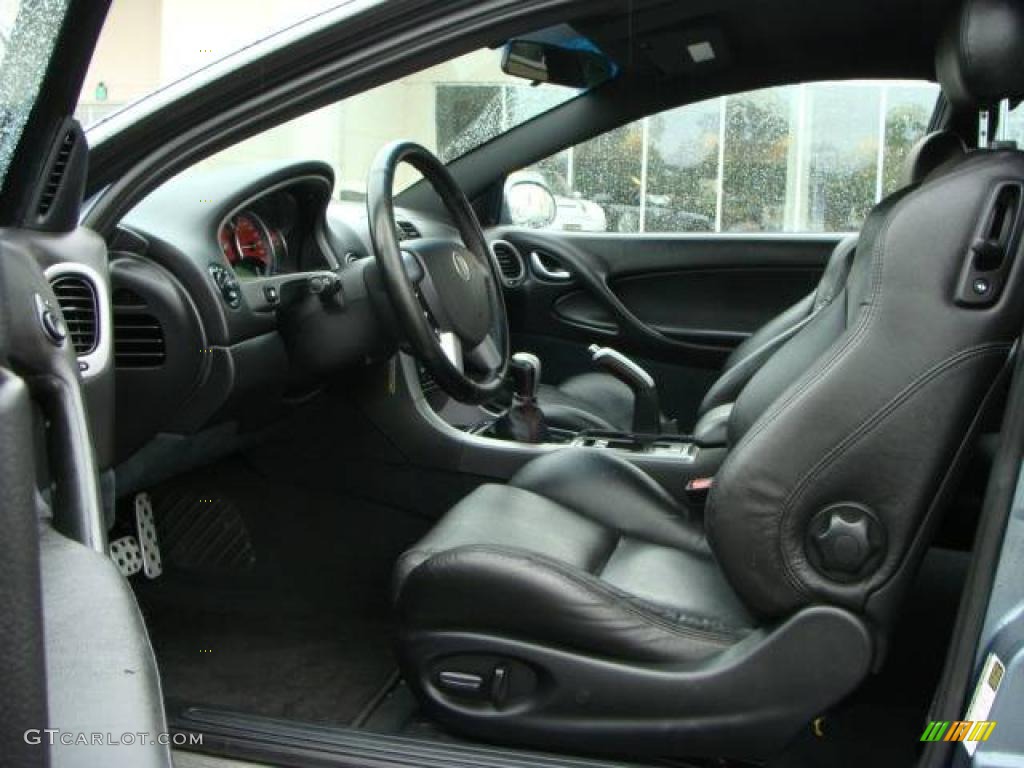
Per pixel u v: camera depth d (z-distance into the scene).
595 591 1.39
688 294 2.94
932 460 1.22
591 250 2.96
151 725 0.75
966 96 1.24
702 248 2.88
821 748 1.64
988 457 1.55
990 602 1.09
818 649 1.28
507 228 2.98
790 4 2.26
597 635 1.38
